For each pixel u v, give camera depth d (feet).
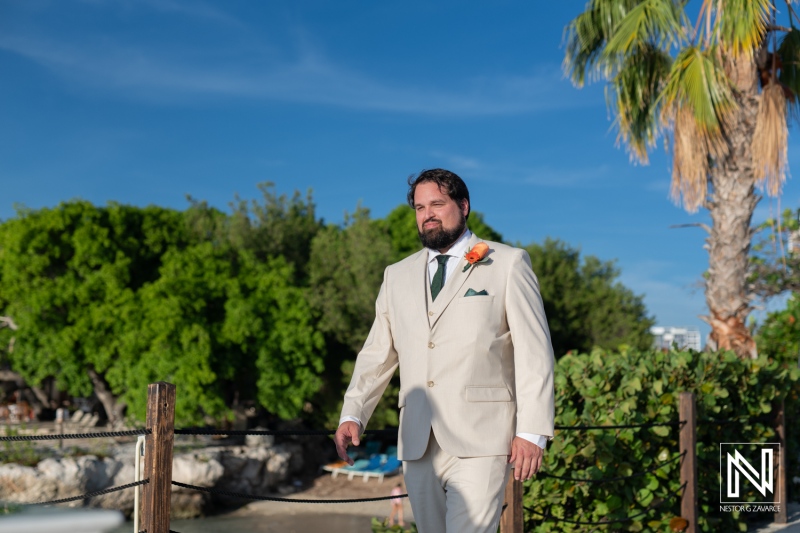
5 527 22.17
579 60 37.47
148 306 81.56
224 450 77.25
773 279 48.83
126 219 93.15
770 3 30.89
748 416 21.15
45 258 86.17
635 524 17.26
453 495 9.20
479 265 9.65
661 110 32.78
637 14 32.55
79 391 89.81
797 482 25.08
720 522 19.92
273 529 65.77
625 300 101.71
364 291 88.69
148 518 9.40
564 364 20.84
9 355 88.94
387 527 17.81
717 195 32.86
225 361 82.89
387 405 90.48
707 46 32.42
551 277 100.01
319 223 108.58
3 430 82.89
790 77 33.58
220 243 101.50
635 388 18.10
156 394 9.54
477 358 9.35
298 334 85.25
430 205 9.77
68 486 63.98
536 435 8.67
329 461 91.40
